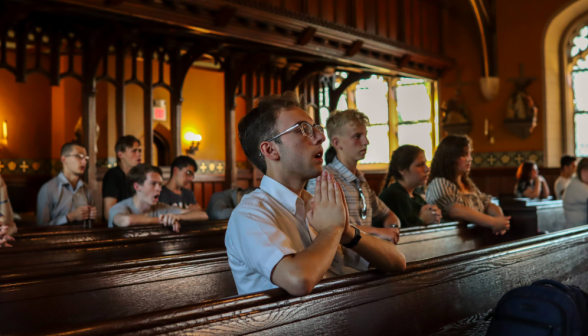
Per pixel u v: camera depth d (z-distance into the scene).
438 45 13.26
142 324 1.31
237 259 1.84
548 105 12.96
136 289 2.50
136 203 4.62
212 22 8.09
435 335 2.28
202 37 9.20
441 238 4.03
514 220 5.17
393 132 15.01
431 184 4.45
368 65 11.11
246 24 8.52
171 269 2.68
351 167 3.40
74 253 3.03
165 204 5.00
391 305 2.05
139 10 7.20
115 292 2.41
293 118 1.90
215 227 4.73
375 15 11.08
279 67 11.55
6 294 2.07
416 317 2.18
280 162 1.92
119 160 5.49
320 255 1.66
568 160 8.73
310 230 1.97
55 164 13.13
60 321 2.21
